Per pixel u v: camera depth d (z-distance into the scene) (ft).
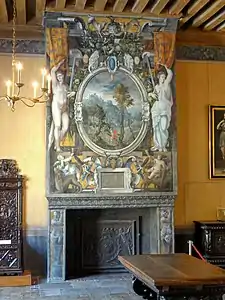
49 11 26.55
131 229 29.07
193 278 14.67
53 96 26.86
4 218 26.63
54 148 26.84
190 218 29.96
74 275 28.04
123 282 26.27
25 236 27.81
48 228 26.76
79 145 27.14
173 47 28.19
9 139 27.99
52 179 26.73
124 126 27.71
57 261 26.68
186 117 30.14
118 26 27.61
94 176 27.17
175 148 28.09
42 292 24.00
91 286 25.31
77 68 27.32
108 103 27.63
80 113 27.20
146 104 27.96
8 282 25.52
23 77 28.30
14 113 28.14
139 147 27.78
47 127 26.84
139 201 27.55
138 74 27.96
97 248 28.63
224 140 30.19
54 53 27.02
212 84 30.48
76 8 26.66
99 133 27.43
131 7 27.27
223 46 30.53
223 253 28.37
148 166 27.78
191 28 30.25
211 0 26.20
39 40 28.58
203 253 28.40
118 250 28.84
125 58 27.84
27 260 27.76
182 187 29.94
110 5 27.02
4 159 27.73
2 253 26.18
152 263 17.25
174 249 28.09
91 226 28.60
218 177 30.25
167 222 27.81
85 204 27.07
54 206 26.78
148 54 28.07
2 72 28.12
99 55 27.61
